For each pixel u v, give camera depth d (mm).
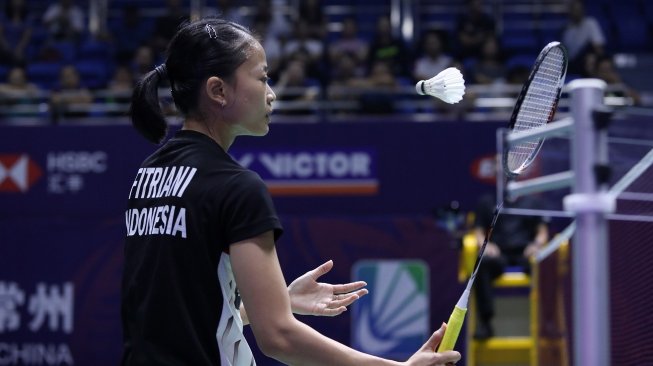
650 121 4543
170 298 3486
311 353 3381
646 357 4711
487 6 18797
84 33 18328
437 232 12883
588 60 14992
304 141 13500
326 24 17844
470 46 16250
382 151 13477
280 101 14500
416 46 16344
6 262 13438
